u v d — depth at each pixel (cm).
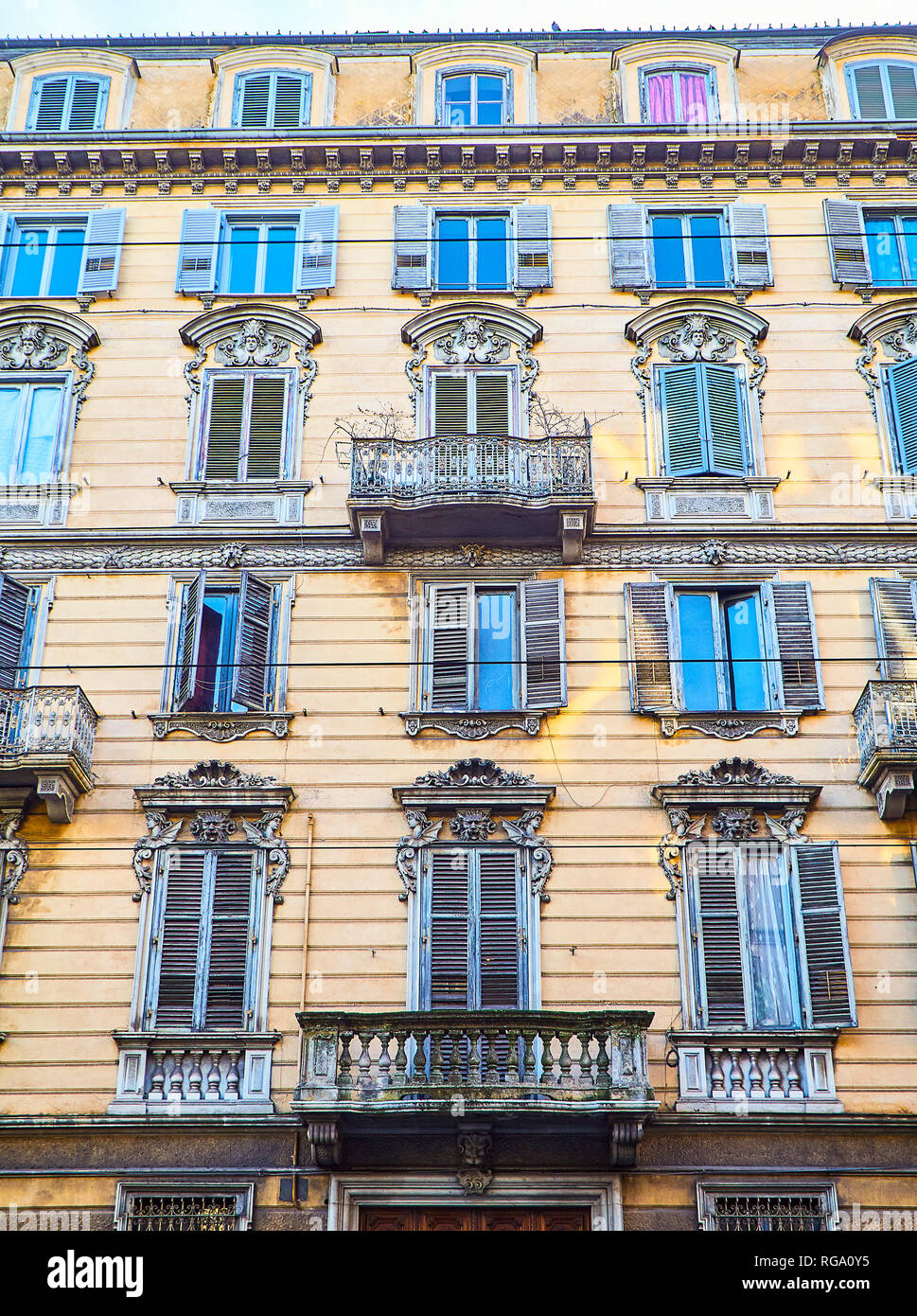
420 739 2438
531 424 2712
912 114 3014
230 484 2658
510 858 2344
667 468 2669
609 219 2888
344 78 3094
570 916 2305
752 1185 2133
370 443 2594
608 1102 2038
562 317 2808
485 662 2516
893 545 2592
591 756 2420
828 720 2448
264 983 2267
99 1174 2141
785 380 2736
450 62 3086
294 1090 2134
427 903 2312
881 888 2312
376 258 2875
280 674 2497
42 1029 2238
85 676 2500
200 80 3100
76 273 2889
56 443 2703
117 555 2600
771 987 2267
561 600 2541
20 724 2347
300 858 2350
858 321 2756
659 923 2300
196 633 2495
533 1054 2089
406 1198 2128
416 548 2597
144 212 2930
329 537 2605
